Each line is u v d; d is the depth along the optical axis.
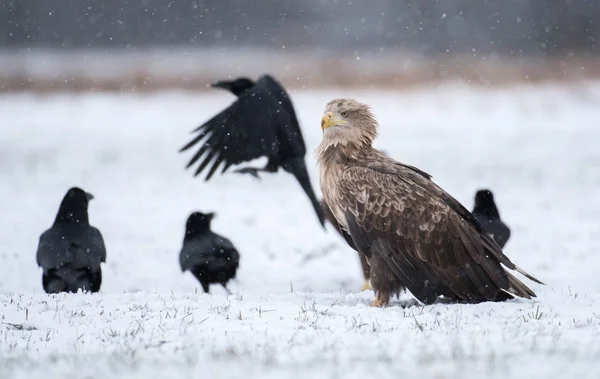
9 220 20.75
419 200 10.14
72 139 38.38
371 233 10.27
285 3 91.88
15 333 8.59
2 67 67.44
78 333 8.54
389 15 85.44
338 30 87.25
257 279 14.83
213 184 27.75
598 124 41.38
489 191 12.41
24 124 43.22
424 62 69.06
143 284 14.15
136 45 89.62
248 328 8.60
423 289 10.09
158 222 20.73
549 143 35.72
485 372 6.02
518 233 18.67
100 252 11.30
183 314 9.40
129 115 46.53
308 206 23.55
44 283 11.24
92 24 89.12
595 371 6.05
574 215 21.08
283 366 6.49
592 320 8.84
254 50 87.38
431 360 6.58
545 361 6.43
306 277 15.01
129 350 7.40
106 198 24.69
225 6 91.12
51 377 6.38
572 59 68.94
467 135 38.22
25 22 86.06
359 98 51.47
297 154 11.49
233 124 11.27
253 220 21.19
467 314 9.19
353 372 6.14
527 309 9.48
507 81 58.66
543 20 76.06
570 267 14.52
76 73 62.97
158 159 33.03
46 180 27.92
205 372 6.32
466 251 10.07
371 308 9.72
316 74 61.12
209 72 64.12
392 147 34.72
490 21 78.44
